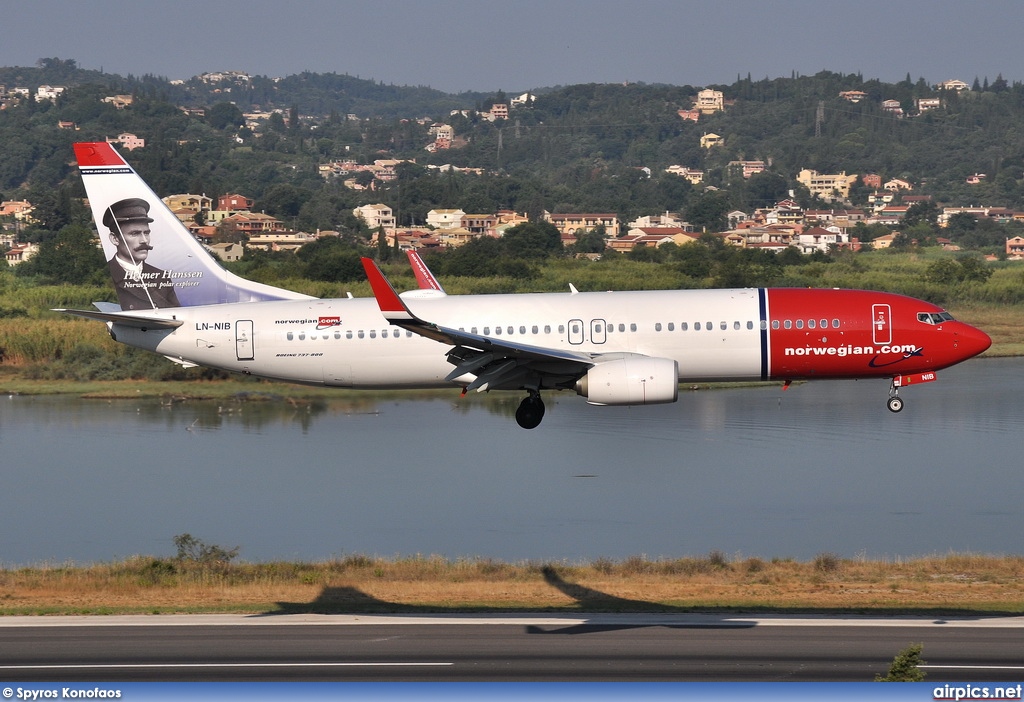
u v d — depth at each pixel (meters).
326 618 129.38
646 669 106.12
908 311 162.50
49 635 121.44
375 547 187.75
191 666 108.69
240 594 150.00
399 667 107.44
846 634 118.88
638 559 168.38
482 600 144.88
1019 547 182.50
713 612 134.00
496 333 162.88
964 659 108.31
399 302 138.62
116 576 160.25
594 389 152.50
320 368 169.00
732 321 161.75
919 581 156.38
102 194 177.12
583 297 166.25
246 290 177.62
